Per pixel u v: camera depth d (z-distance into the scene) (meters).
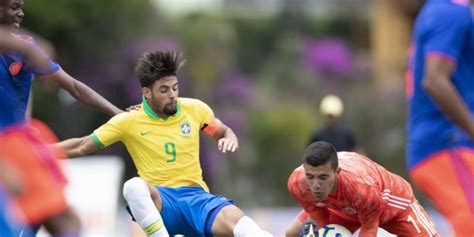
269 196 82.06
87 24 79.62
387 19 96.19
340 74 94.88
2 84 22.97
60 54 79.38
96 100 26.52
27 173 20.19
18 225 20.05
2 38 20.00
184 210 25.03
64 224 20.56
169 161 25.23
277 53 98.88
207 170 54.31
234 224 24.52
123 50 81.25
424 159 21.41
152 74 24.73
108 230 49.16
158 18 87.06
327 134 45.47
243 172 83.00
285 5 103.38
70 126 70.50
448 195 21.20
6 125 21.61
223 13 101.19
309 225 25.73
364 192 24.72
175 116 25.48
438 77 20.41
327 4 105.94
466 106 21.00
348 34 104.06
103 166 51.06
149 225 23.95
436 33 20.58
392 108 84.06
